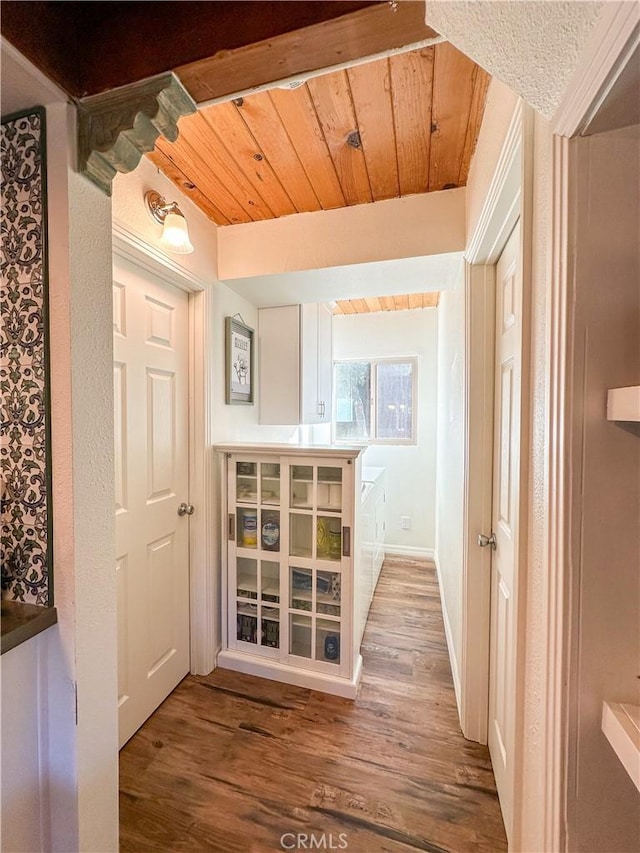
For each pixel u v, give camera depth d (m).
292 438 3.11
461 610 1.69
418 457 3.67
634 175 0.60
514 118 0.89
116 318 1.47
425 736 1.57
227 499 2.00
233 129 1.27
